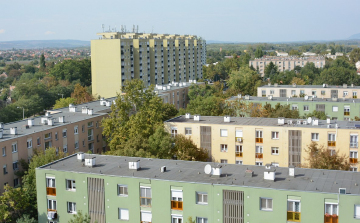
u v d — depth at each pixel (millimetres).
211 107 107562
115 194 49312
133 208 48750
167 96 133750
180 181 46656
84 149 86688
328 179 46844
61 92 172750
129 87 91375
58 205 52094
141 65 181250
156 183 47562
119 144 80000
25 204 56844
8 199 55969
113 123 83062
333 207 42250
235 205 45062
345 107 105188
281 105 104438
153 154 73688
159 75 197125
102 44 165000
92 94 167125
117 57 163500
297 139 74000
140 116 81375
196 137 80562
